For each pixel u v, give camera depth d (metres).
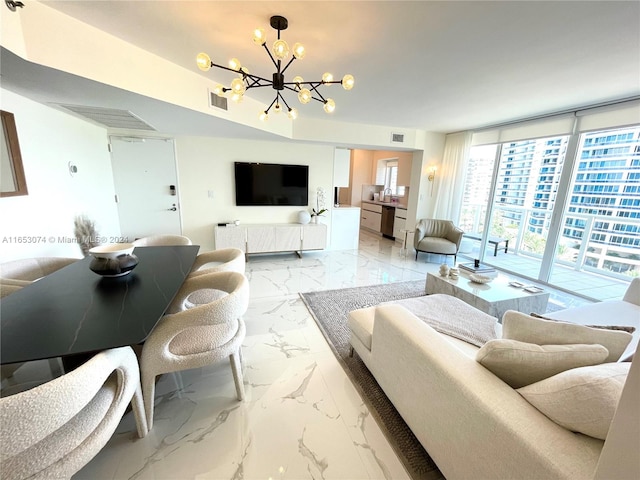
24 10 1.60
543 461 0.78
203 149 4.41
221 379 1.88
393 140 5.02
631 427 0.62
